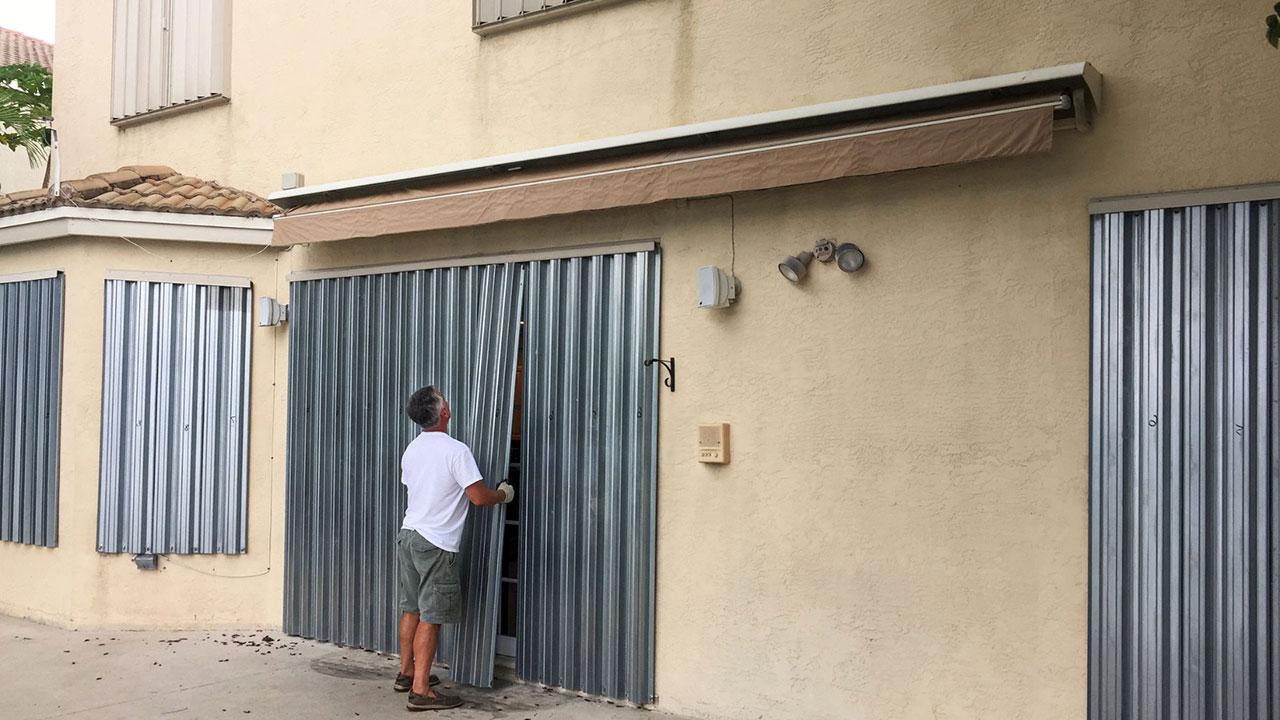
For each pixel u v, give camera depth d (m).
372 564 7.14
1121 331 4.50
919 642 5.00
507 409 6.43
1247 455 4.21
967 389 4.92
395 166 7.36
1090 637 4.51
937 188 5.04
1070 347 4.66
